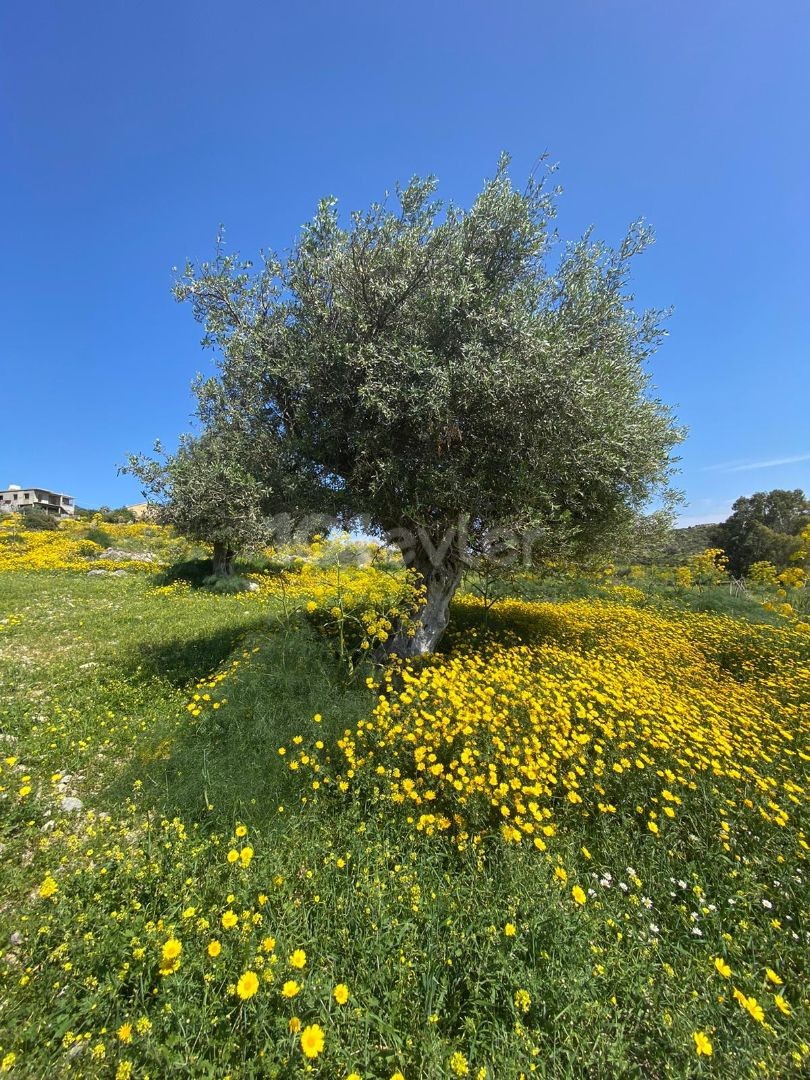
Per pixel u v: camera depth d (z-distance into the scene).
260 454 5.81
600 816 3.60
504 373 4.82
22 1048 1.94
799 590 15.99
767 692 6.45
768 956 2.65
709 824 3.56
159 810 3.60
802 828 3.60
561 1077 1.93
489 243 5.53
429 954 2.41
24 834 3.38
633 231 5.98
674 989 2.33
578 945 2.44
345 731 4.00
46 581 15.57
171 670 6.87
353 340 5.38
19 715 5.24
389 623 5.57
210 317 6.06
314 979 2.21
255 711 4.48
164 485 6.16
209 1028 2.02
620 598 12.81
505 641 7.55
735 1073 1.94
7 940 2.51
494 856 3.14
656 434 6.41
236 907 2.67
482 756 3.71
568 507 6.47
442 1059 1.95
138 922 2.54
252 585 15.48
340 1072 1.90
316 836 3.29
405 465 5.49
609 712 4.36
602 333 6.04
